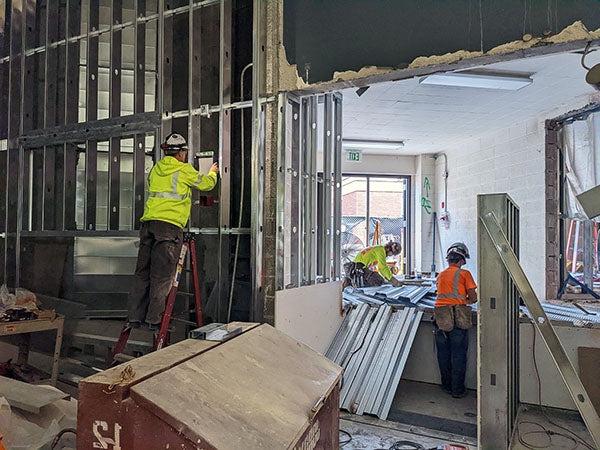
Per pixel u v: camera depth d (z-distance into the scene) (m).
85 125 3.89
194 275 3.21
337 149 4.47
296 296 3.52
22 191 4.24
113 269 3.97
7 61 4.41
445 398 4.13
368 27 3.04
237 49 3.58
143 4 3.77
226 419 1.39
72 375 3.66
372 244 9.23
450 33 2.83
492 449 2.72
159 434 1.28
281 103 3.26
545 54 2.71
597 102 5.02
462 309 4.06
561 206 5.69
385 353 4.13
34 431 1.88
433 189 8.99
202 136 3.57
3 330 3.23
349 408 3.72
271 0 3.28
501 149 6.82
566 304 5.03
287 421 1.55
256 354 1.91
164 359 1.61
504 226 2.65
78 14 4.10
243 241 3.48
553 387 3.81
